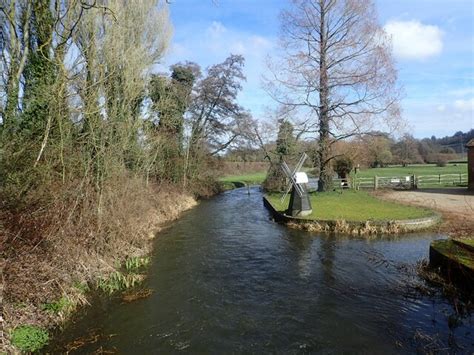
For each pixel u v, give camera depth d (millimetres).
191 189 28391
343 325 6559
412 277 8766
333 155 25797
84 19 9836
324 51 23734
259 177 54438
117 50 11141
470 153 25297
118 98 12469
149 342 6043
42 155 8711
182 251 12039
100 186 10594
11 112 7746
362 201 20547
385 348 5750
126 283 8641
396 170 50625
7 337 5422
